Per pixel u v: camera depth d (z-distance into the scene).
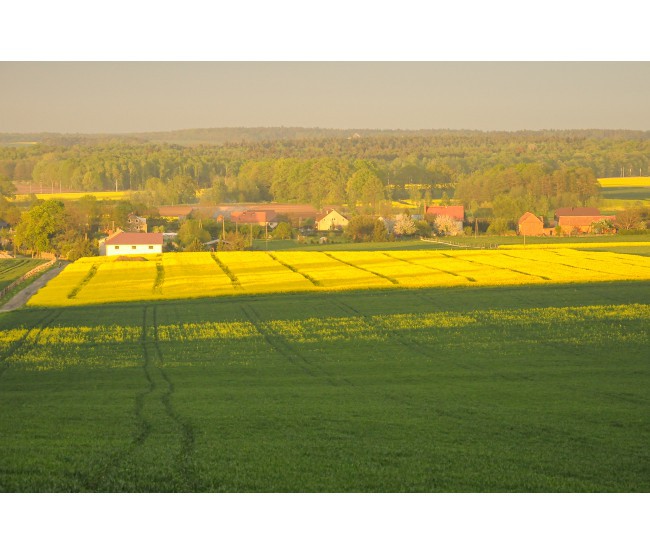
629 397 34.97
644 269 80.81
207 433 29.42
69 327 55.03
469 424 30.44
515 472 25.16
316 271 82.44
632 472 25.17
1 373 42.62
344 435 29.00
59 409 33.72
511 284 70.94
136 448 27.48
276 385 38.69
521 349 46.75
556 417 31.39
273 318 57.16
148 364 44.41
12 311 61.75
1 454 26.78
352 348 47.75
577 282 71.25
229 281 75.69
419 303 62.34
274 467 25.64
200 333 52.66
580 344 47.81
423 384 38.34
